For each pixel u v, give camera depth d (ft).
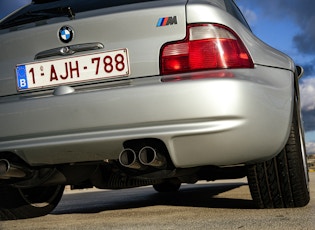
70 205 13.34
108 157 6.81
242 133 6.43
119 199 14.43
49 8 8.04
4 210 8.95
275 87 7.00
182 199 12.28
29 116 6.89
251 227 6.33
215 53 6.68
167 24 6.81
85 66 7.04
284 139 7.09
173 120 6.37
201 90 6.31
